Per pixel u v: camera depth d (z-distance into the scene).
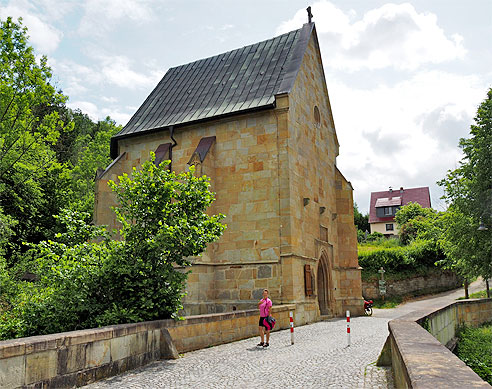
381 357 9.35
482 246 28.44
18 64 25.05
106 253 12.10
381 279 41.28
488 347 17.44
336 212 29.12
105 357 9.13
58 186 34.34
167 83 30.00
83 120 58.44
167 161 13.24
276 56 26.45
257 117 22.70
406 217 73.25
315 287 23.34
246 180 22.31
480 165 27.42
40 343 7.56
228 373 9.33
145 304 11.33
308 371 9.20
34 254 22.44
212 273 21.92
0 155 25.83
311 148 25.38
